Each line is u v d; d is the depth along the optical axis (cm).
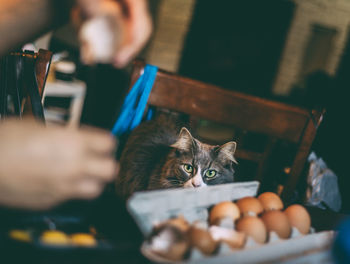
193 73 496
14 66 135
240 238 77
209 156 160
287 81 507
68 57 323
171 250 65
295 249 77
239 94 165
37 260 63
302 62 515
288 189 167
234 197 98
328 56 507
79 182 46
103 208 100
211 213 89
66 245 66
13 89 137
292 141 167
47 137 46
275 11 491
